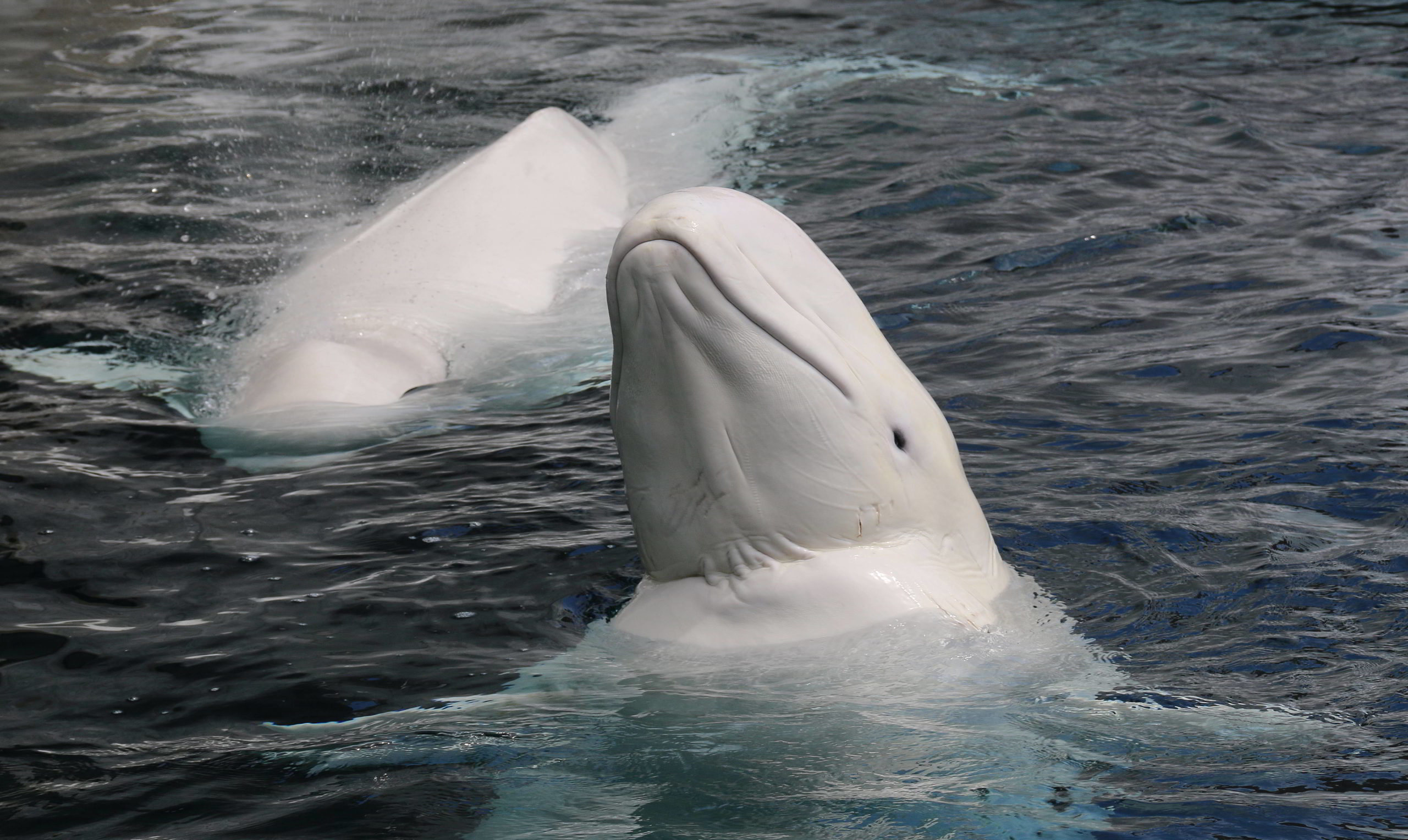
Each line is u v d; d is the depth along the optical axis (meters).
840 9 64.25
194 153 44.06
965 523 16.00
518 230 34.72
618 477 21.94
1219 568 17.31
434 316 30.45
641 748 13.15
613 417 15.24
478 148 45.16
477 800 12.34
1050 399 23.78
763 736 13.25
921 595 14.85
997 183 38.28
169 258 34.75
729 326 13.99
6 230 36.69
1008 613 15.66
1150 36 56.12
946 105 47.12
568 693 14.50
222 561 18.97
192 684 15.30
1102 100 46.75
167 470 22.66
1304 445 21.00
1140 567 17.47
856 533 15.00
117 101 50.09
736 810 11.82
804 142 43.72
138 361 28.28
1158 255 31.75
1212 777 12.23
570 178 37.62
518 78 53.59
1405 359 24.36
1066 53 53.94
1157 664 14.88
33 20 61.59
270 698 14.90
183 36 60.09
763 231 14.61
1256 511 18.95
